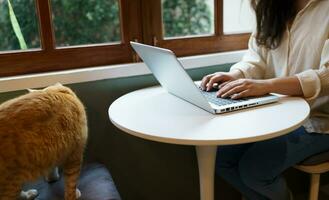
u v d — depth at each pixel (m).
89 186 1.05
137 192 1.48
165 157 1.49
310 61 1.18
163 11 1.47
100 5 1.37
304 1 1.23
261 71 1.35
